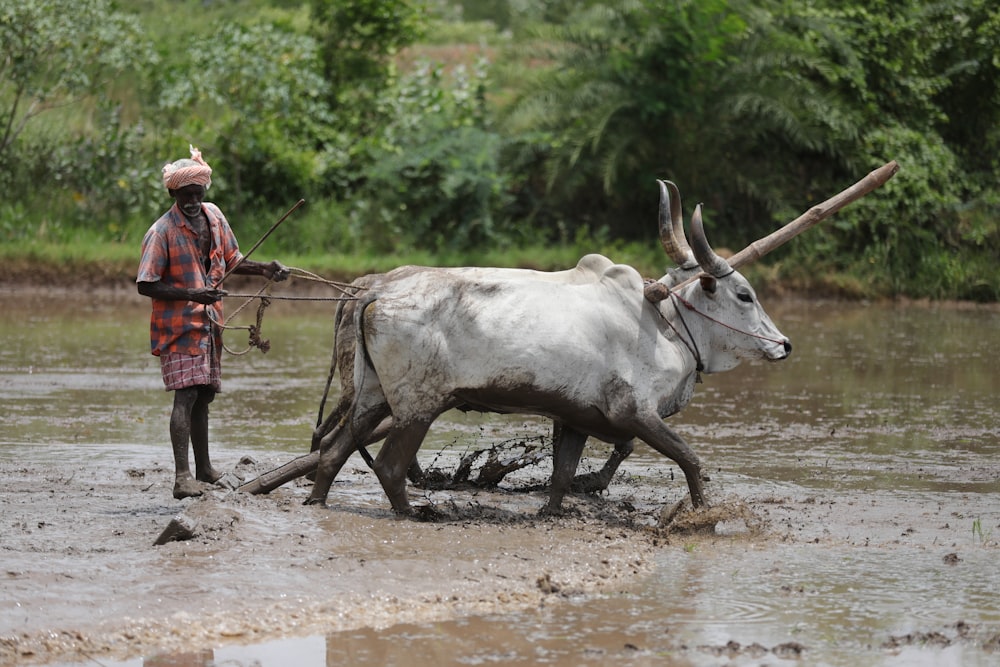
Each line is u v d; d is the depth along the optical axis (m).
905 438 16.69
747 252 13.03
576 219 34.88
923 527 12.30
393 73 38.09
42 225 32.56
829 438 16.69
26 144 34.03
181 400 12.41
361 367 12.28
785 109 32.25
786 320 29.20
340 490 13.58
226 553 10.66
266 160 34.28
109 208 33.88
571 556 11.04
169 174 12.18
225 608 9.45
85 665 8.47
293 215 33.91
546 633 9.20
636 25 33.53
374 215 33.94
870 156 33.38
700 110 32.62
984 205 34.00
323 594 9.80
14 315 27.62
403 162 33.53
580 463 15.30
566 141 32.94
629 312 12.41
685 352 12.77
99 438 15.94
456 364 12.02
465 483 14.04
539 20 38.56
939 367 22.84
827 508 13.02
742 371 22.44
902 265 33.31
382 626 9.27
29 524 11.58
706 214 33.59
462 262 32.25
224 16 43.94
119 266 31.77
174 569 10.20
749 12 33.00
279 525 11.55
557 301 12.20
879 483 14.18
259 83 34.16
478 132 33.91
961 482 14.27
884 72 34.75
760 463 15.19
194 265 12.30
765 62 32.84
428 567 10.52
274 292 30.88
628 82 33.00
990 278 32.62
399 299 12.06
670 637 9.16
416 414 12.11
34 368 21.17
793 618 9.63
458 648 8.88
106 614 9.24
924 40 35.31
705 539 11.86
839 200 13.18
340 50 38.06
